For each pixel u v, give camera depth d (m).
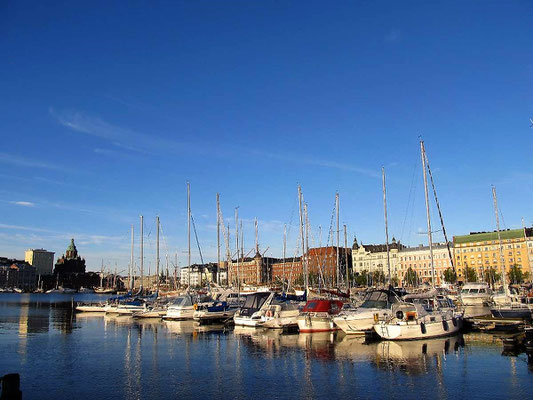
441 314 43.66
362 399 24.12
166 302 81.31
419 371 29.66
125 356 37.00
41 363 34.44
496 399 23.61
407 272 198.75
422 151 56.59
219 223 94.62
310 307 51.28
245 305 58.78
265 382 27.83
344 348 38.56
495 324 46.50
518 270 171.75
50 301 163.88
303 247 79.00
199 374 30.17
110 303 89.00
